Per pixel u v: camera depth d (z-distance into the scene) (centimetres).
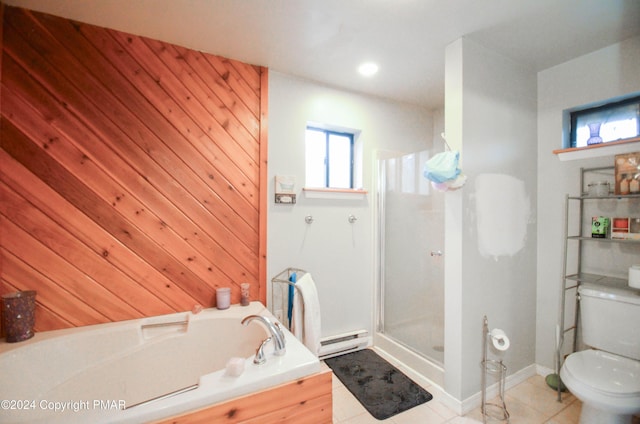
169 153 180
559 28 164
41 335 148
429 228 217
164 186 179
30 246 150
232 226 200
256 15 153
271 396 116
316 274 233
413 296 231
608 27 164
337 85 238
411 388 192
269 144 212
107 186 166
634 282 157
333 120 238
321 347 227
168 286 182
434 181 170
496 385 187
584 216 194
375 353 243
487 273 183
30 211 150
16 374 131
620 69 179
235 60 199
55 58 154
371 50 187
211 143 192
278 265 217
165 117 179
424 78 226
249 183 205
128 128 170
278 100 215
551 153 209
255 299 209
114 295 168
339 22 159
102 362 154
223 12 150
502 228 192
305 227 227
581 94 195
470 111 175
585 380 140
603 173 185
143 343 164
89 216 162
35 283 151
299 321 183
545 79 212
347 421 164
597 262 188
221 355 177
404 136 275
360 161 254
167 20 157
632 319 158
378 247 259
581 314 181
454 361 174
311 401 126
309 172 243
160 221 179
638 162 157
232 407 109
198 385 112
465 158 173
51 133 154
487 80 184
